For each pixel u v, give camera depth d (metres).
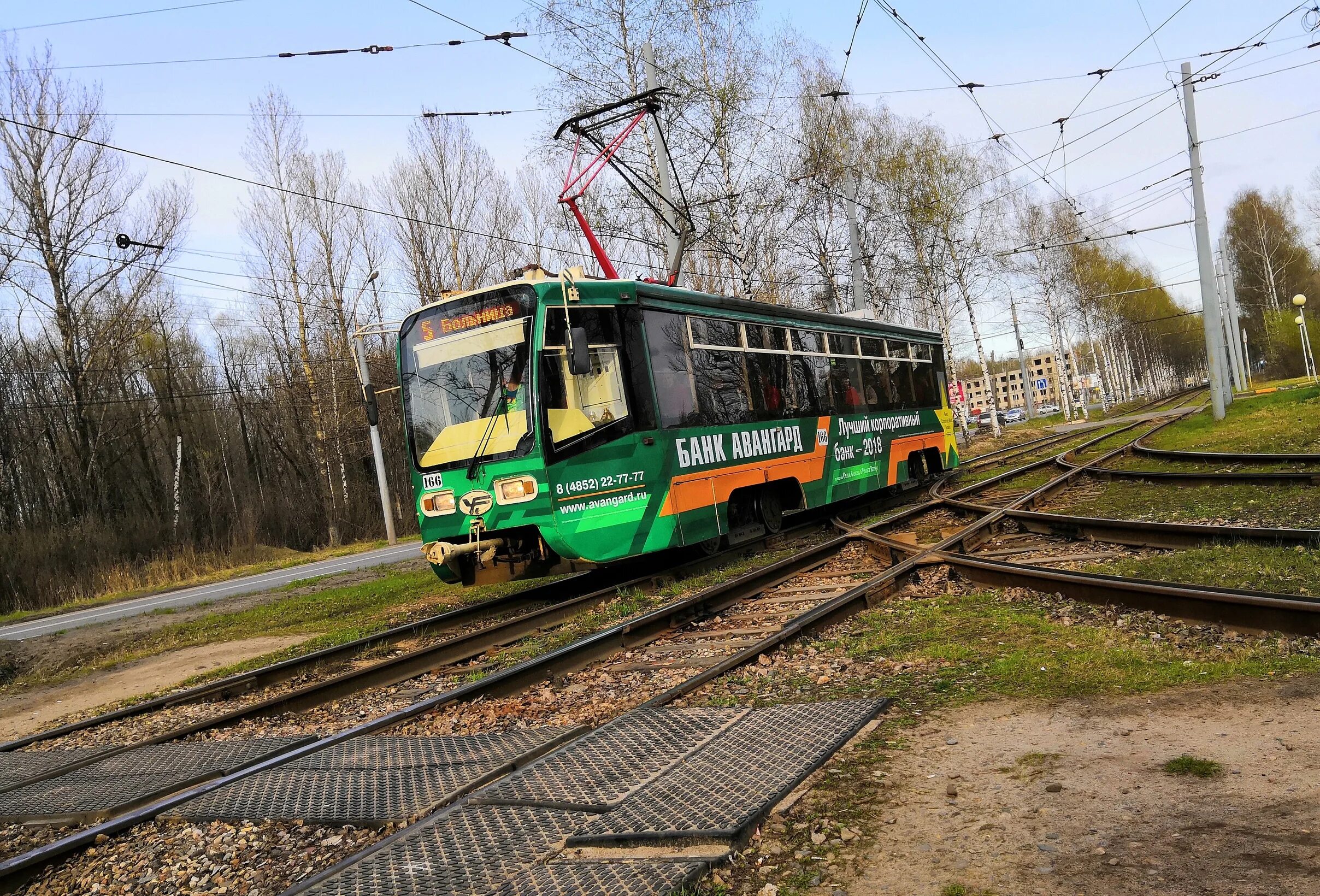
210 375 42.47
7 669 13.30
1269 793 3.24
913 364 18.23
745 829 3.46
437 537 10.08
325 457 38.78
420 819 4.16
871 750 4.28
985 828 3.31
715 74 21.47
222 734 6.89
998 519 11.20
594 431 9.77
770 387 12.76
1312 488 10.91
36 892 4.13
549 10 20.45
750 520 12.61
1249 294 78.19
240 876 3.92
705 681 5.94
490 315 9.83
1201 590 5.79
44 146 29.25
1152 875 2.80
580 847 3.53
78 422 31.39
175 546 32.22
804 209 25.84
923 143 37.19
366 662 8.98
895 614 7.38
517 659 7.80
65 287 30.59
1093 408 90.50
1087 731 4.14
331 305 39.44
